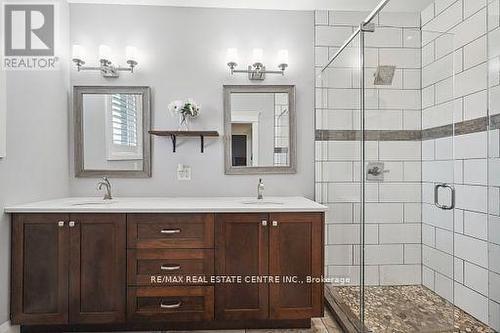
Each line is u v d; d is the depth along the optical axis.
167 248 2.03
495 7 1.97
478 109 2.20
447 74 2.36
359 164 2.36
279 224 2.06
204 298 2.04
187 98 2.69
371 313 2.22
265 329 2.12
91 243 2.00
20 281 1.97
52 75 2.41
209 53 2.71
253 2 2.64
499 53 1.95
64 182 2.58
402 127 2.36
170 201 2.39
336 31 2.77
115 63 2.66
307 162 2.76
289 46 2.75
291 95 2.74
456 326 2.15
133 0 2.60
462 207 2.35
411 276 2.31
